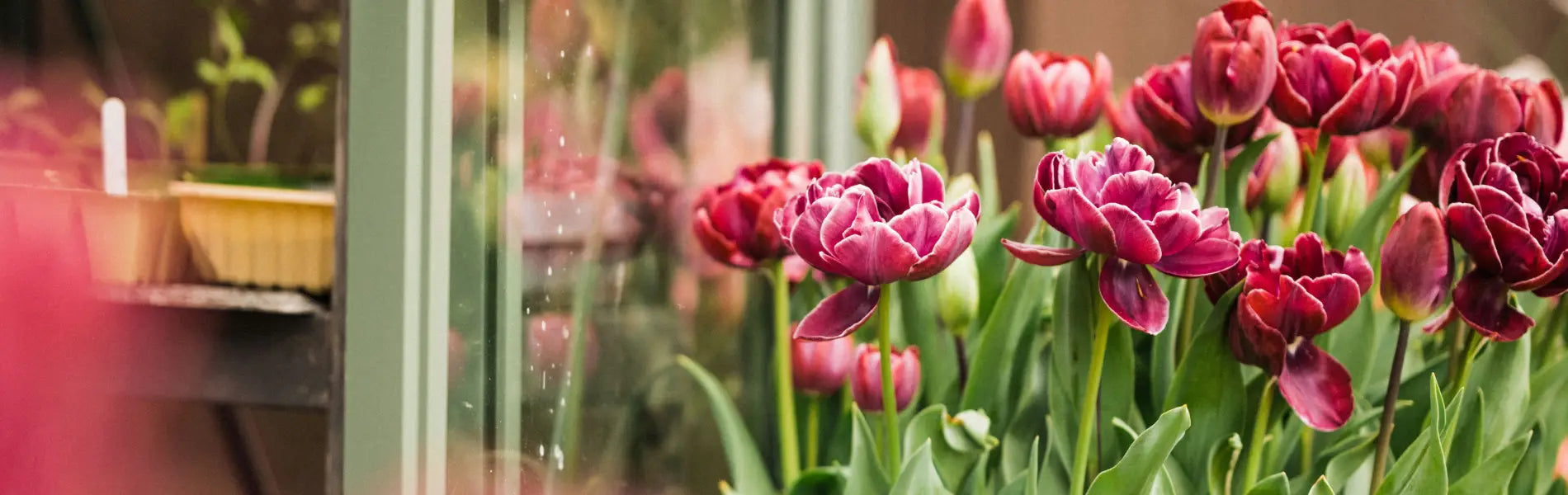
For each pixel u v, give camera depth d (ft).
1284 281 4.26
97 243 4.88
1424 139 4.71
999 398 4.97
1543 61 7.05
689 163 5.97
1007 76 4.98
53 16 5.80
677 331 5.89
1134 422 4.68
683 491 5.85
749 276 6.00
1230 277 4.42
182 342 4.92
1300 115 4.53
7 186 3.87
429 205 4.45
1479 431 4.58
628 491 5.59
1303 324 4.29
